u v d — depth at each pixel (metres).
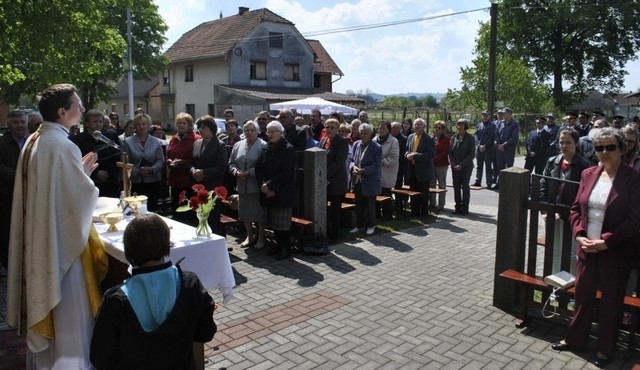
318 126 10.88
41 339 3.13
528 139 12.75
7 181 5.45
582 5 36.44
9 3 12.40
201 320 2.38
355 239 7.66
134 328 2.19
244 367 3.83
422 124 9.14
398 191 9.11
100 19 16.70
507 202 4.82
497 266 4.96
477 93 28.34
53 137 3.11
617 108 38.69
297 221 6.86
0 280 5.72
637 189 3.69
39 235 3.07
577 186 4.45
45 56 14.15
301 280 5.80
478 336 4.38
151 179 7.60
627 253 3.79
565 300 4.56
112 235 3.84
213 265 3.95
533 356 4.04
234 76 35.56
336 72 41.81
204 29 41.19
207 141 6.93
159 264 2.33
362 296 5.31
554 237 4.99
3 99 20.64
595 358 3.94
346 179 7.51
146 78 35.66
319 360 3.95
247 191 6.82
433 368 3.84
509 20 38.56
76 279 3.18
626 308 4.23
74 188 3.11
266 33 36.50
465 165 9.50
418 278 5.89
